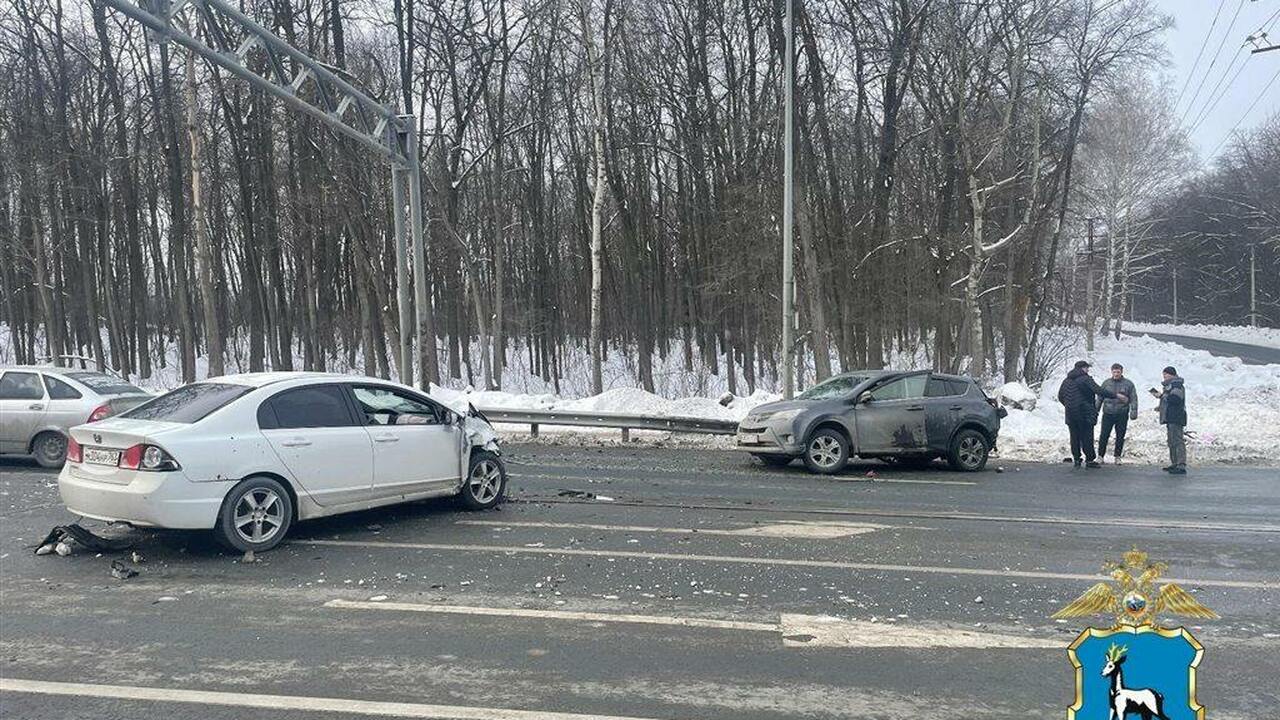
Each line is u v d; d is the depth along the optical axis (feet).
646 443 58.65
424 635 17.83
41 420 42.52
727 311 113.29
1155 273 260.01
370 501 28.14
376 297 113.70
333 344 121.29
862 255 90.48
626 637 17.79
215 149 110.01
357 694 14.66
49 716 13.67
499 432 63.46
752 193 91.66
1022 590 21.74
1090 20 92.58
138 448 23.44
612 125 109.60
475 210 117.29
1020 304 104.22
